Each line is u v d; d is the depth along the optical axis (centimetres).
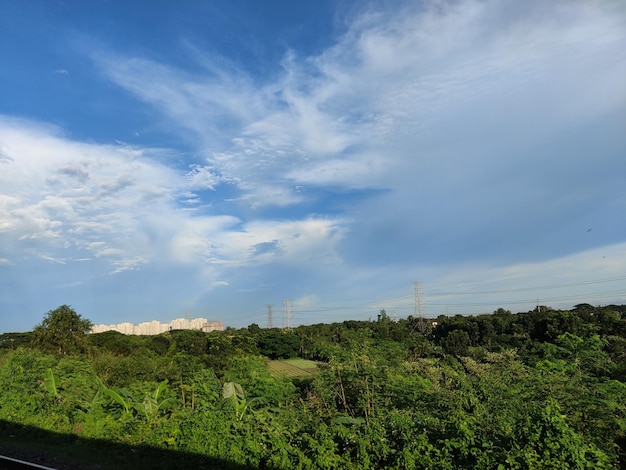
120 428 1114
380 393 1399
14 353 1795
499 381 1344
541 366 1462
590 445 751
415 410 1180
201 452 878
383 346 1772
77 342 3697
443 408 1113
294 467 809
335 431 880
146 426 1086
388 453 795
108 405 1369
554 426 715
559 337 1739
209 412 974
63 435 1134
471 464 735
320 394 1443
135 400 1334
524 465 678
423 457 757
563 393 1122
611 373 1556
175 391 1595
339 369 1467
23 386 1416
